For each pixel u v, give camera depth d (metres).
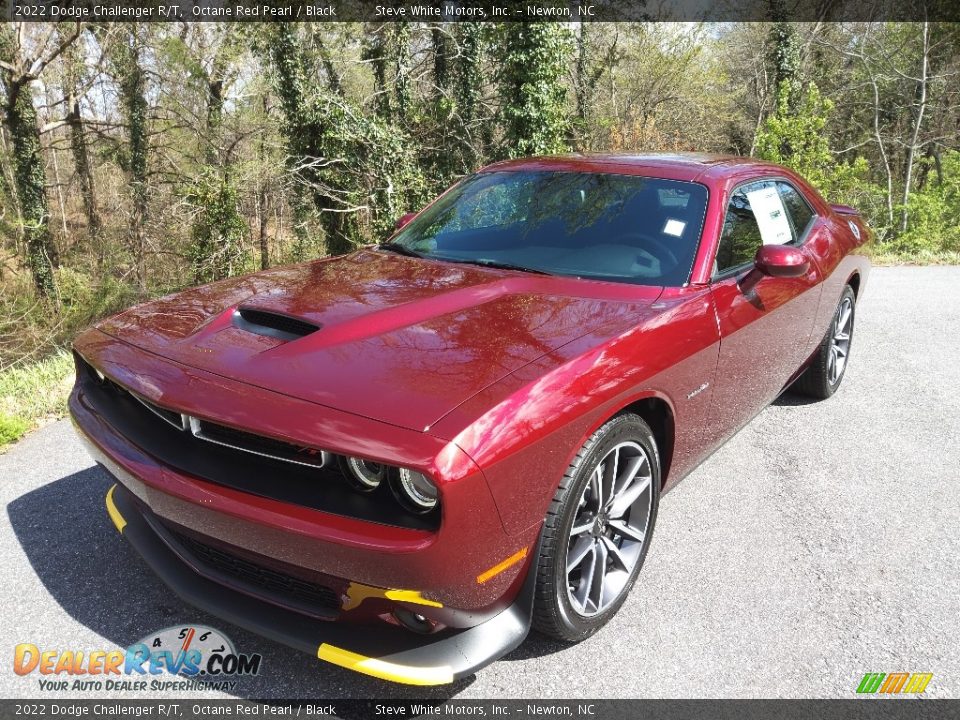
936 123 27.44
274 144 21.02
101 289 23.00
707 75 29.12
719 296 2.98
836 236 4.48
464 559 1.92
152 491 2.16
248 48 19.91
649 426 2.72
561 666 2.38
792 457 3.96
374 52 22.05
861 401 4.82
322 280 2.95
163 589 2.71
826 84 28.80
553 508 2.18
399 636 2.13
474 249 3.29
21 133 22.69
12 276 22.53
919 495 3.56
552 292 2.80
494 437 1.92
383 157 20.11
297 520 1.94
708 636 2.53
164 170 24.38
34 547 2.95
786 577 2.88
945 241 16.67
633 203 3.28
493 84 21.16
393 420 1.91
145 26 22.00
